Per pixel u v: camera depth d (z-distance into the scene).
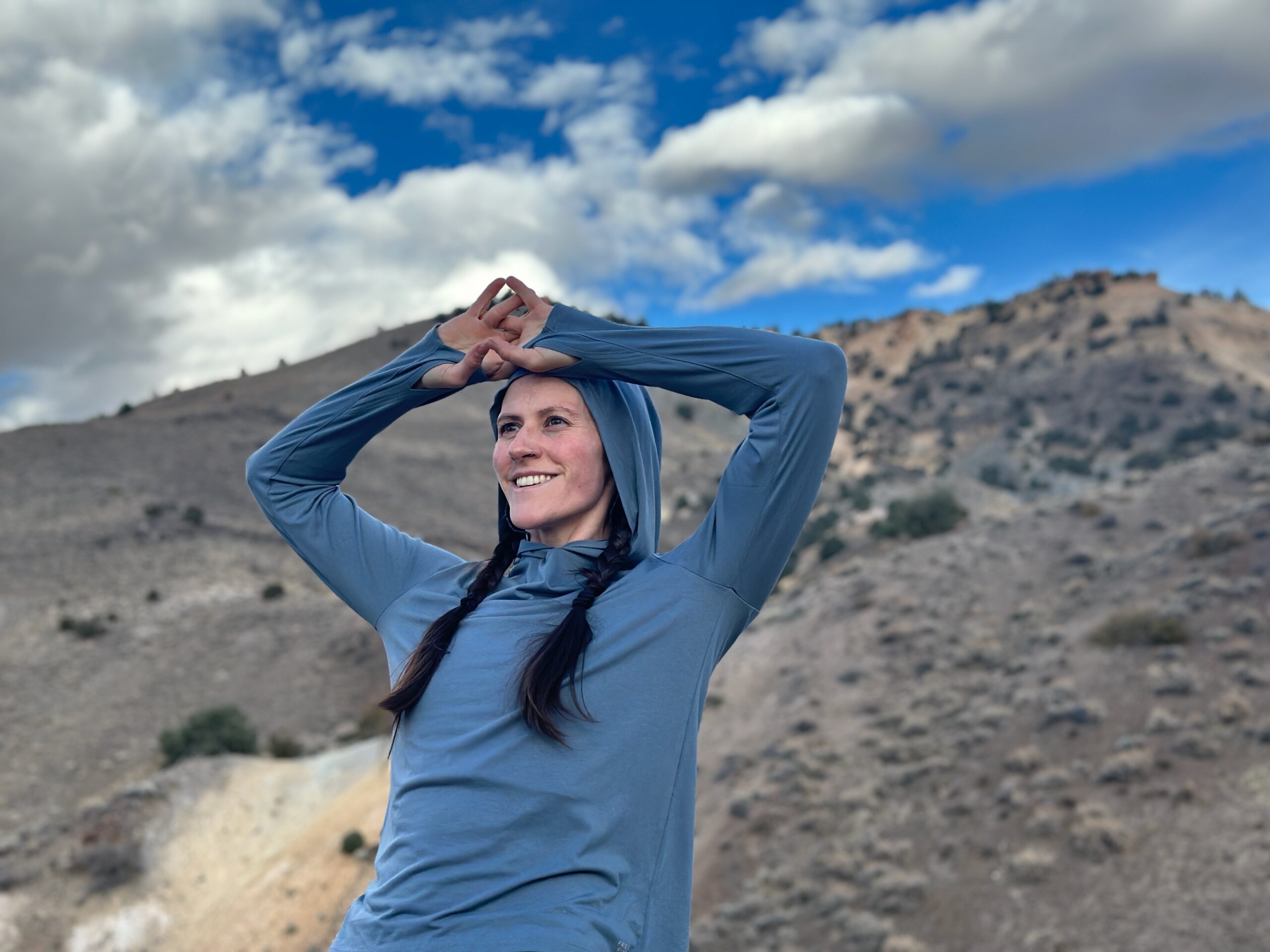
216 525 79.31
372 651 52.59
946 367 191.00
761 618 44.25
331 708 47.12
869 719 29.25
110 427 110.44
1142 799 19.48
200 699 48.91
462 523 93.69
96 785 40.75
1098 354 175.12
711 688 37.88
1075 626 30.52
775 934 19.59
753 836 23.84
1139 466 123.81
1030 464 143.38
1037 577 37.25
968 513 54.97
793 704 32.44
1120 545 37.69
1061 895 17.66
